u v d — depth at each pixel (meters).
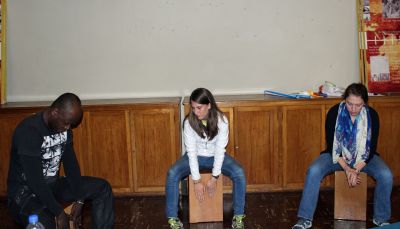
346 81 3.91
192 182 3.06
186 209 3.37
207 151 3.04
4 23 3.75
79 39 3.81
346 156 3.01
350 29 3.86
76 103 2.38
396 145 3.61
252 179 3.62
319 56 3.88
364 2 3.80
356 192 3.04
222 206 3.11
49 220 2.32
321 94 3.67
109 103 3.52
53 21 3.79
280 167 3.60
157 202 3.51
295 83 3.91
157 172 3.58
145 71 3.86
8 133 3.51
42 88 3.86
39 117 2.44
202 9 3.80
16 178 2.45
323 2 3.83
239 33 3.84
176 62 3.86
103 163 3.57
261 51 3.86
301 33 3.85
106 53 3.84
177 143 3.54
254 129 3.55
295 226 2.91
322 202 3.42
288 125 3.55
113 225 2.88
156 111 3.50
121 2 3.78
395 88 3.83
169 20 3.81
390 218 3.04
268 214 3.22
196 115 2.86
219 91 3.89
